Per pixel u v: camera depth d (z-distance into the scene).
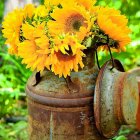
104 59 3.78
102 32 2.35
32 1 4.29
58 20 2.36
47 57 2.29
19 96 4.11
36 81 2.45
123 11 4.82
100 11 2.37
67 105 2.37
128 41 2.40
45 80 2.44
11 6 4.34
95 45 2.40
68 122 2.41
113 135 2.51
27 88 2.54
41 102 2.42
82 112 2.41
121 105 2.40
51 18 2.44
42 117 2.46
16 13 2.46
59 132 2.43
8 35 2.46
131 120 2.51
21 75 4.18
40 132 2.49
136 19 4.84
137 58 4.62
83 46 2.26
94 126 2.46
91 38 2.32
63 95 2.37
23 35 2.39
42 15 2.46
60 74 2.30
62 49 2.23
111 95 2.39
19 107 3.99
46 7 2.51
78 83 2.39
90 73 2.44
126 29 2.40
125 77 2.43
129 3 4.84
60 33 2.33
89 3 2.42
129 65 4.57
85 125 2.43
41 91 2.42
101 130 2.40
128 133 3.53
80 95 2.38
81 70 2.42
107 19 2.29
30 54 2.35
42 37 2.29
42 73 2.47
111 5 4.74
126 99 2.44
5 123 3.76
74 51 2.25
